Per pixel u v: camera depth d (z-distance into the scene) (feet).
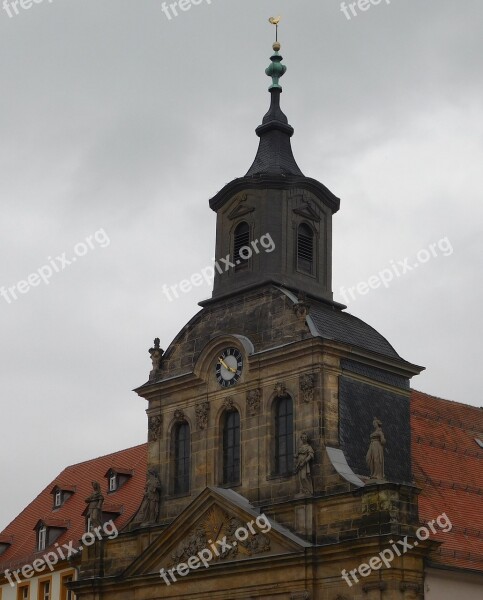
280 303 191.01
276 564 173.68
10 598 260.42
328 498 172.14
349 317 194.29
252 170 209.97
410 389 194.18
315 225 205.67
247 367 190.80
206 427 195.83
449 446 211.82
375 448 168.55
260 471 184.65
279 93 215.10
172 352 206.90
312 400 179.93
